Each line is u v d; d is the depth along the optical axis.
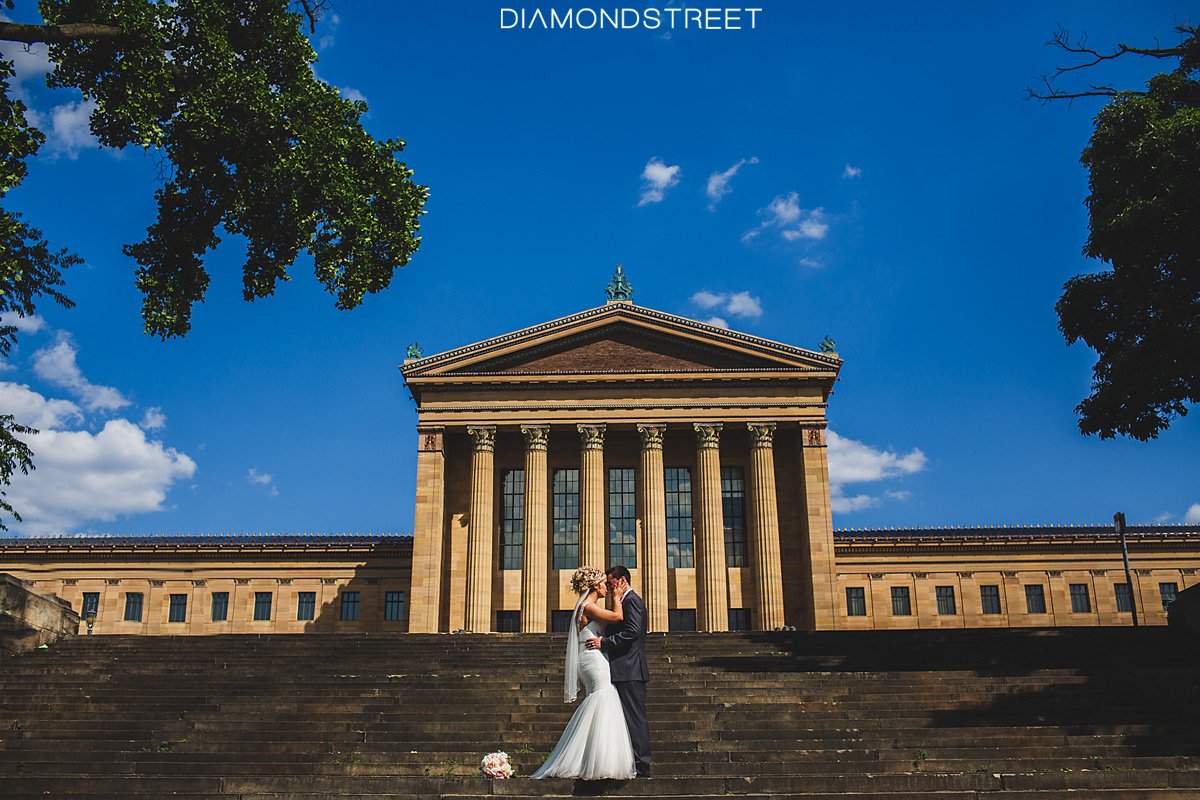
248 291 22.88
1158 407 27.42
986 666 26.61
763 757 16.92
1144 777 14.32
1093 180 26.81
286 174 21.25
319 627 57.44
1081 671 23.98
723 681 23.66
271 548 58.53
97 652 29.55
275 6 21.36
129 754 18.19
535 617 46.66
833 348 50.75
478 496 48.66
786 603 48.59
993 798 13.43
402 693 23.17
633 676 12.03
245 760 18.14
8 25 18.03
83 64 19.56
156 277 22.06
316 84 21.91
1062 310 28.59
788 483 50.44
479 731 20.03
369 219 21.97
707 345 50.22
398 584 58.06
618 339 51.00
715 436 49.06
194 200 22.08
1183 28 26.41
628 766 11.55
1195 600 29.52
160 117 19.98
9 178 17.73
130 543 59.53
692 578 49.22
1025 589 58.38
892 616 58.00
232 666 27.84
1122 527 49.34
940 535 60.97
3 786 15.03
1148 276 26.22
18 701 23.48
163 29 19.94
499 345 50.28
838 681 23.39
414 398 51.06
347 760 18.03
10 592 29.14
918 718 20.33
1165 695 22.19
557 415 49.41
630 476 50.94
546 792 13.77
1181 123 24.16
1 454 29.39
